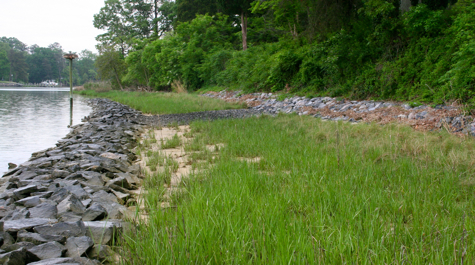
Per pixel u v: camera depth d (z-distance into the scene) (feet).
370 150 19.01
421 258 7.13
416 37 43.62
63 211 10.57
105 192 13.03
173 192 12.86
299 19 73.97
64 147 23.29
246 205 10.25
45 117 50.03
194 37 109.70
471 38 31.35
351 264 6.91
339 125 28.73
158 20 178.40
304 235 8.02
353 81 49.08
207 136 26.76
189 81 106.73
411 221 9.78
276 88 65.16
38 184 14.19
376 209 9.73
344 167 15.40
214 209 9.85
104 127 34.83
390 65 43.98
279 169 15.84
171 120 41.27
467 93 30.04
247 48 93.25
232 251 7.52
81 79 438.40
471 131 24.62
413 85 39.91
